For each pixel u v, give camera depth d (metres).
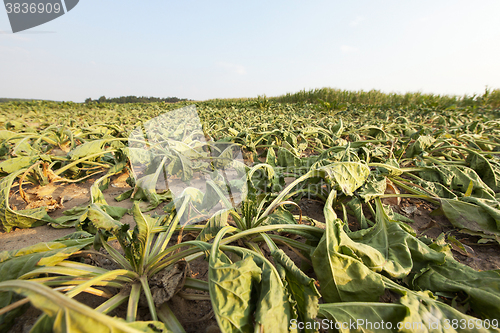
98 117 10.96
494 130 6.13
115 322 0.73
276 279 1.11
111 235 1.48
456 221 2.12
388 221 1.77
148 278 1.34
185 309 1.36
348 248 1.33
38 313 1.30
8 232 2.16
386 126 6.38
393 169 2.70
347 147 2.82
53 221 2.22
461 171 2.90
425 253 1.49
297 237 2.10
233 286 1.04
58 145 4.00
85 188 3.24
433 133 4.95
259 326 0.93
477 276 1.33
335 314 1.10
